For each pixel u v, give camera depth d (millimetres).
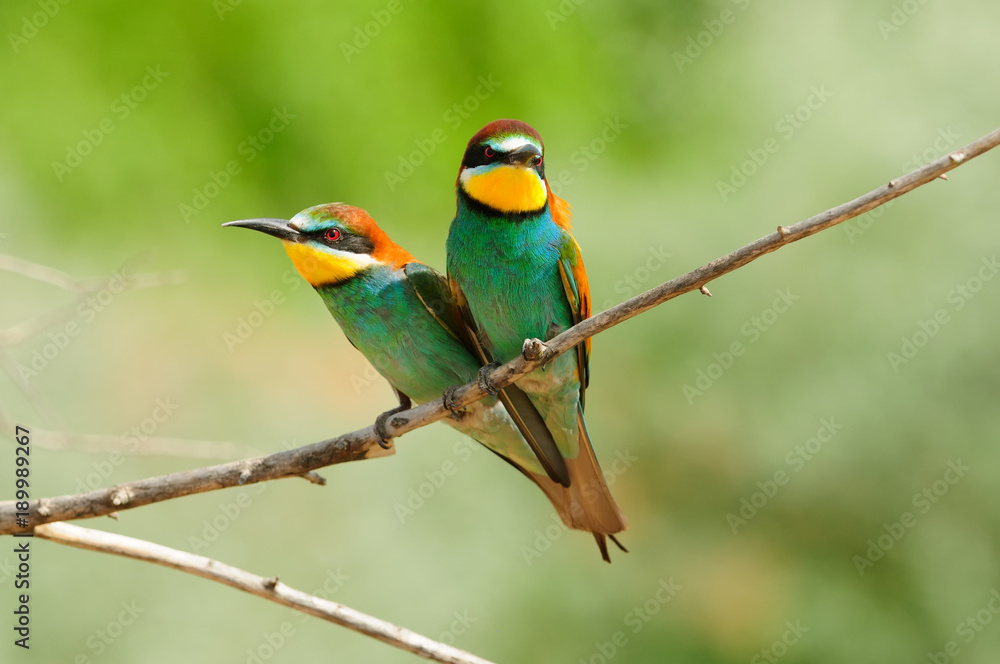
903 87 14023
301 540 11445
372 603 11148
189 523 11266
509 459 8172
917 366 12203
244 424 13375
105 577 10547
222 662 10430
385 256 7891
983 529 11797
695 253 13461
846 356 12398
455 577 11469
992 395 12062
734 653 11797
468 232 7512
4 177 13984
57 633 10109
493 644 11203
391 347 7941
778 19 15742
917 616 11664
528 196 7340
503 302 7668
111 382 13102
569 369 7527
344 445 6090
